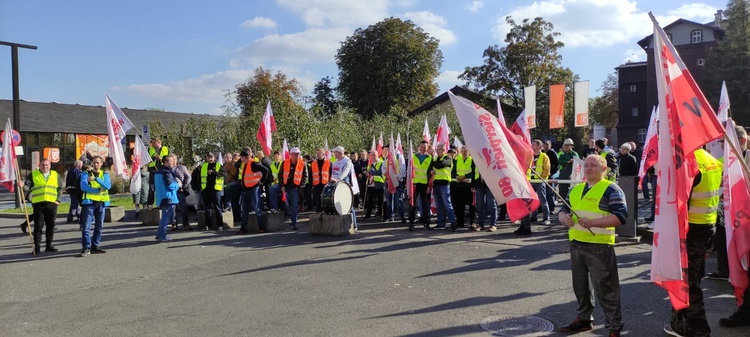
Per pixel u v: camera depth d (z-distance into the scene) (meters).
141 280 8.18
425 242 10.66
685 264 4.84
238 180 14.59
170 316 6.30
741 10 44.00
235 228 13.66
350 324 5.84
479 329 5.57
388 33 50.72
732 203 5.47
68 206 20.38
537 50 45.34
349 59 52.44
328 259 9.27
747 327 5.46
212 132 22.42
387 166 13.84
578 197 5.29
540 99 45.44
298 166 12.90
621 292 6.79
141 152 15.65
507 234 11.46
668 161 4.88
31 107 43.38
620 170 12.30
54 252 10.70
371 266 8.63
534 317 5.93
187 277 8.29
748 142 6.52
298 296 7.00
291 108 22.75
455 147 14.66
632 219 9.94
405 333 5.51
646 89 59.31
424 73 51.84
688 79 4.87
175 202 12.05
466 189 12.58
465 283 7.41
